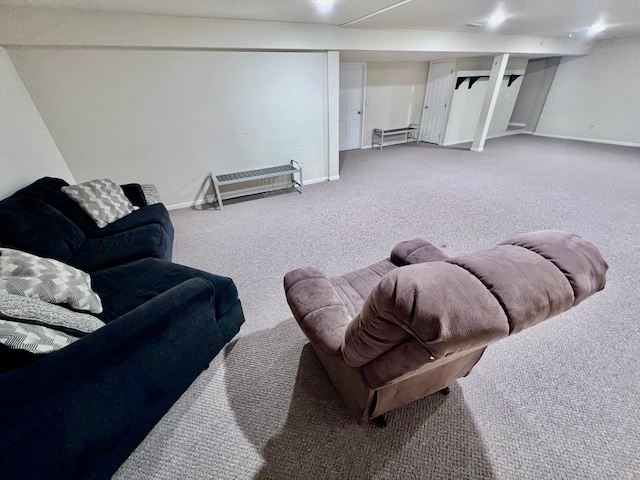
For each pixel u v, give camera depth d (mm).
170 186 3748
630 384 1436
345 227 3146
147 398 1164
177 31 2992
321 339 1126
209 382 1521
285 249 2775
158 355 1178
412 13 3184
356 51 4242
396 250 1727
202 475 1154
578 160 5203
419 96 7098
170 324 1219
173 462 1197
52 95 2895
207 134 3691
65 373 906
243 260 2623
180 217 3600
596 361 1560
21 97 2670
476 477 1116
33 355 959
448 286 606
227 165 3959
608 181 4105
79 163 3238
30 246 1725
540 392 1416
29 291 1228
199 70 3357
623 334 1711
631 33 5316
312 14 3068
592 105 6570
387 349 803
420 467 1149
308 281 1387
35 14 2512
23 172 2467
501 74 5453
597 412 1320
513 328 610
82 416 936
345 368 1146
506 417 1312
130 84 3131
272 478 1137
